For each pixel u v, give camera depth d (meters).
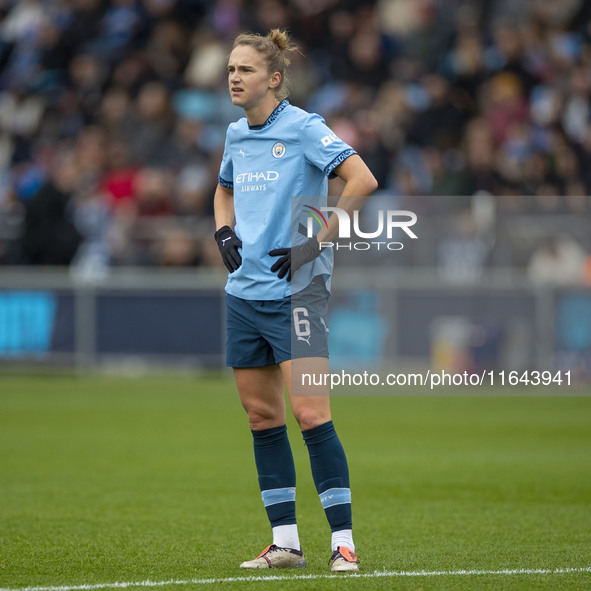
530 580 14.55
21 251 50.22
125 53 63.50
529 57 61.62
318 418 15.20
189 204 51.03
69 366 46.97
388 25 64.88
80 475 25.34
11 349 47.44
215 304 46.34
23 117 64.75
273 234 15.22
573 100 60.78
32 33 68.81
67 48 65.69
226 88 60.03
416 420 36.28
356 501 22.17
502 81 58.91
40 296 47.09
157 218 49.59
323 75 61.03
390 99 56.66
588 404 40.69
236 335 15.65
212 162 53.81
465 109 58.09
